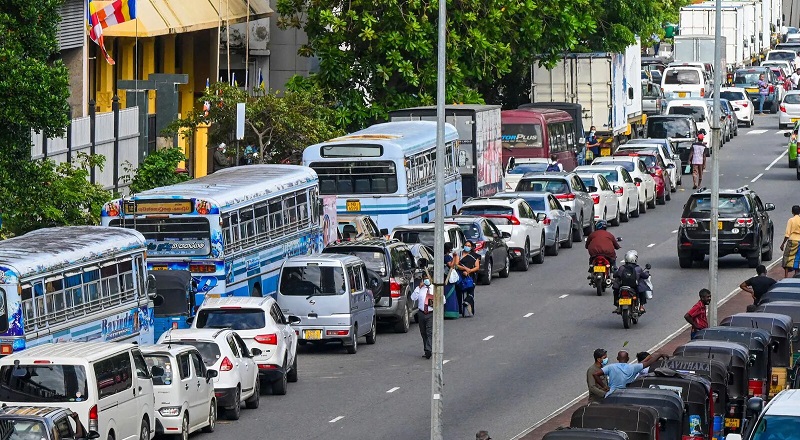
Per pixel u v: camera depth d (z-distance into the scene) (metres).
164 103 95.75
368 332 69.94
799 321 59.19
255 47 122.94
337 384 61.19
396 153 85.94
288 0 112.06
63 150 76.44
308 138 97.44
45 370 45.53
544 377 61.69
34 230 62.03
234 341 55.97
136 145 87.62
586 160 131.25
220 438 51.72
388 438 51.47
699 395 46.41
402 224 86.25
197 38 114.44
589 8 126.62
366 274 69.69
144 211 66.69
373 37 108.00
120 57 98.88
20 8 62.25
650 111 166.00
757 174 133.75
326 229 82.12
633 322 72.81
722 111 161.62
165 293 64.62
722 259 94.50
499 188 107.75
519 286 85.00
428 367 64.50
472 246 77.06
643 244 99.12
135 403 48.31
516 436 51.38
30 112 61.31
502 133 117.06
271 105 96.00
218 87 96.44
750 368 53.19
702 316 64.31
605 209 106.06
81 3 88.50
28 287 52.38
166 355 50.69
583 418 42.59
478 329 72.62
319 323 66.62
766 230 90.94
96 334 56.72
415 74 110.94
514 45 121.06
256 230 71.00
